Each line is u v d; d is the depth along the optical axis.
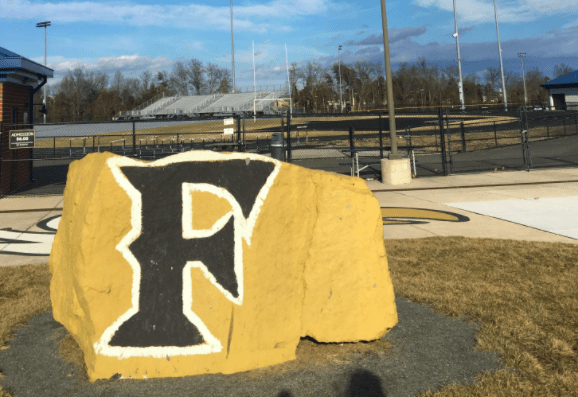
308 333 3.42
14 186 14.19
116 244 3.17
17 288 5.07
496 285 4.84
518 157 20.34
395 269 5.54
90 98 95.00
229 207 3.32
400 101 89.06
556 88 45.62
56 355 3.41
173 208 3.27
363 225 3.54
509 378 2.88
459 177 15.00
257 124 49.19
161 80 102.38
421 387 2.86
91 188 3.21
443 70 90.31
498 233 7.43
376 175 15.98
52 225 9.17
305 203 3.51
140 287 3.18
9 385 2.97
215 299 3.21
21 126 14.32
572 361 3.12
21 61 12.84
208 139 36.81
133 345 3.12
